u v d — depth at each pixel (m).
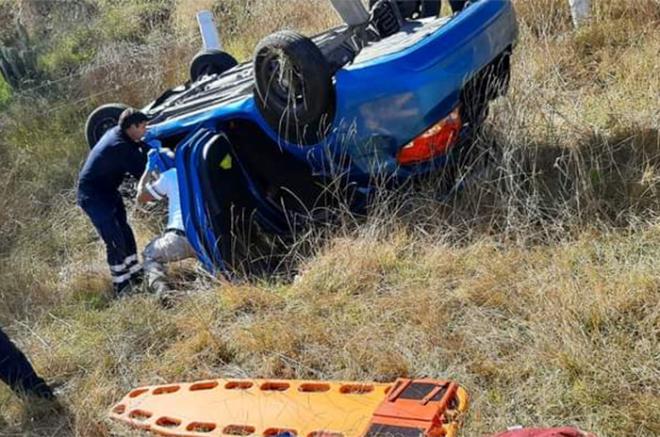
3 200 7.06
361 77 4.79
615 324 3.62
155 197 5.36
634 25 6.66
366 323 4.17
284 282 4.89
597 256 4.16
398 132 4.84
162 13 11.65
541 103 5.67
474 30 4.97
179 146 5.19
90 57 10.85
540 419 3.29
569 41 6.64
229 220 5.08
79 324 4.89
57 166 7.61
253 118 5.11
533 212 4.57
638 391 3.28
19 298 5.40
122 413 3.99
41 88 9.83
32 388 4.16
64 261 6.03
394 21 5.65
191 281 5.22
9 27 12.59
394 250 4.67
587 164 4.97
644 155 4.85
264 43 4.78
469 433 3.31
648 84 5.78
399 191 5.08
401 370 3.78
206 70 7.14
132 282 5.31
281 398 3.81
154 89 8.99
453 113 4.95
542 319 3.77
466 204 4.86
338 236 4.96
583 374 3.41
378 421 3.43
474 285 4.14
